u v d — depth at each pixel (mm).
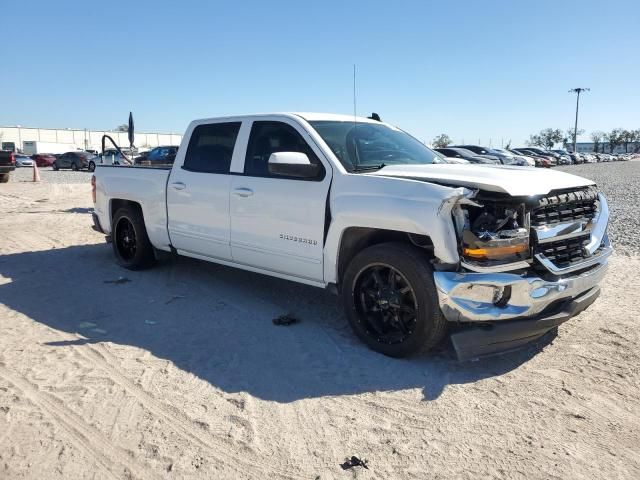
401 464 2811
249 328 4730
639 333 4539
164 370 3875
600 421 3227
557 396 3514
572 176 4449
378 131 5289
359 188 4145
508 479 2699
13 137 98125
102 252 7938
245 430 3111
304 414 3291
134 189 6414
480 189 3717
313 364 3990
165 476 2705
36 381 3664
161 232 6129
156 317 5008
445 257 3646
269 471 2748
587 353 4168
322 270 4492
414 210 3746
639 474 2738
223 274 6535
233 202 5145
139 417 3234
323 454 2891
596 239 4328
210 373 3838
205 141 5652
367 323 4262
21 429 3086
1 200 14922
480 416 3273
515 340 3801
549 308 3992
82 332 4605
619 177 28156
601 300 5438
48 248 8234
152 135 107625
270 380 3738
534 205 3734
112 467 2771
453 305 3656
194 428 3125
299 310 5211
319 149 4547
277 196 4738
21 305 5340
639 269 6738
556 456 2881
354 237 4301
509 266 3682
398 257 3857
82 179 26656
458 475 2727
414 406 3389
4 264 7113
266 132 5043
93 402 3396
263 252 4953
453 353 4168
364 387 3639
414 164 4852
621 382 3701
